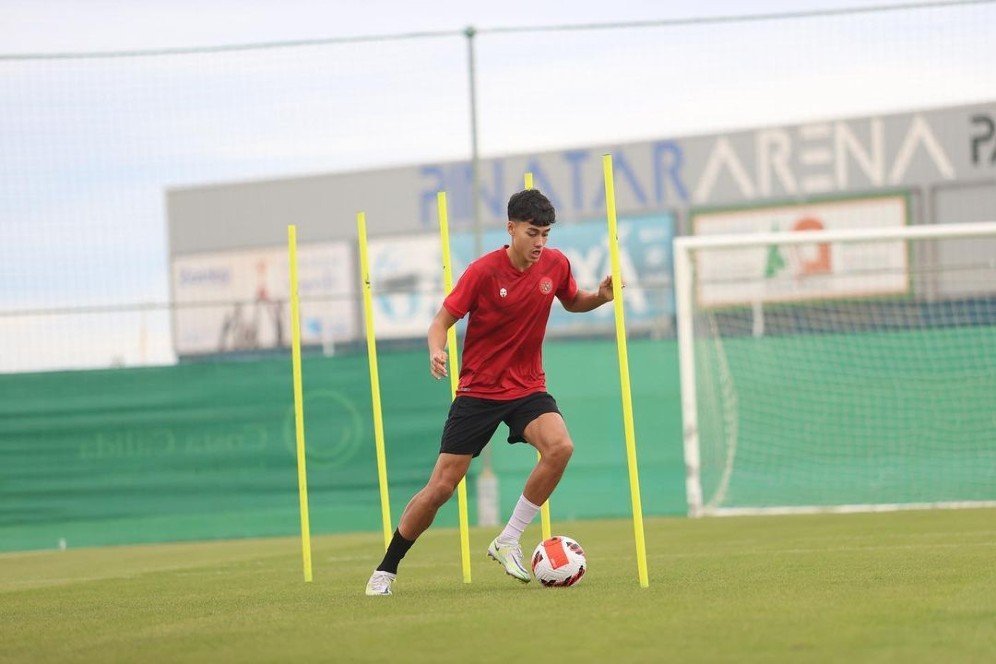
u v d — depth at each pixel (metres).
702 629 15.70
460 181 92.06
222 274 95.81
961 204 82.31
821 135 85.25
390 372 45.47
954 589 19.44
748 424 48.72
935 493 47.66
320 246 94.25
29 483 44.91
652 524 41.97
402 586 23.69
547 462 21.00
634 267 88.62
